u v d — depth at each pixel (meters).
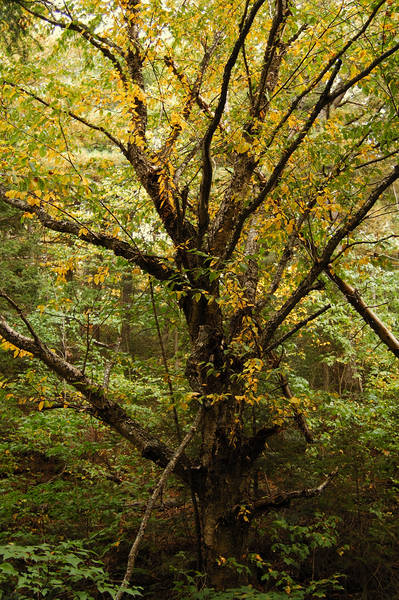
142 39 3.84
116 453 6.29
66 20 3.96
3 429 6.36
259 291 4.79
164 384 5.33
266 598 2.82
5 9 4.21
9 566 2.14
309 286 3.90
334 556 4.51
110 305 4.45
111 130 3.55
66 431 5.34
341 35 3.28
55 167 3.09
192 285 3.78
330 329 7.75
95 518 4.77
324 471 4.86
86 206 4.09
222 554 3.82
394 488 4.88
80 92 3.14
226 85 3.06
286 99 3.98
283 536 4.80
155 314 4.04
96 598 3.72
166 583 4.29
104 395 4.03
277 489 5.42
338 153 3.68
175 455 3.36
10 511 4.59
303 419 5.21
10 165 3.01
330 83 3.30
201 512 4.06
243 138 3.63
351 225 3.63
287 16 3.52
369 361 8.61
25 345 3.83
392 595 4.12
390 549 4.34
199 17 3.78
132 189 5.09
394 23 3.25
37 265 9.39
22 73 3.35
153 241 4.43
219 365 3.96
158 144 4.31
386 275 7.03
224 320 4.63
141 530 3.04
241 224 3.59
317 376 12.70
